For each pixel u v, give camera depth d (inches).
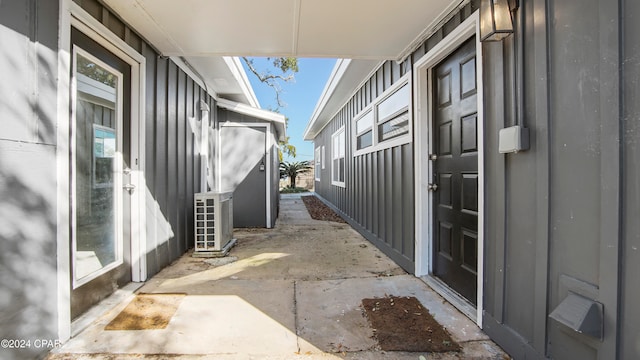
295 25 108.9
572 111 58.6
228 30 112.7
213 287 116.5
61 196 75.2
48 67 71.8
